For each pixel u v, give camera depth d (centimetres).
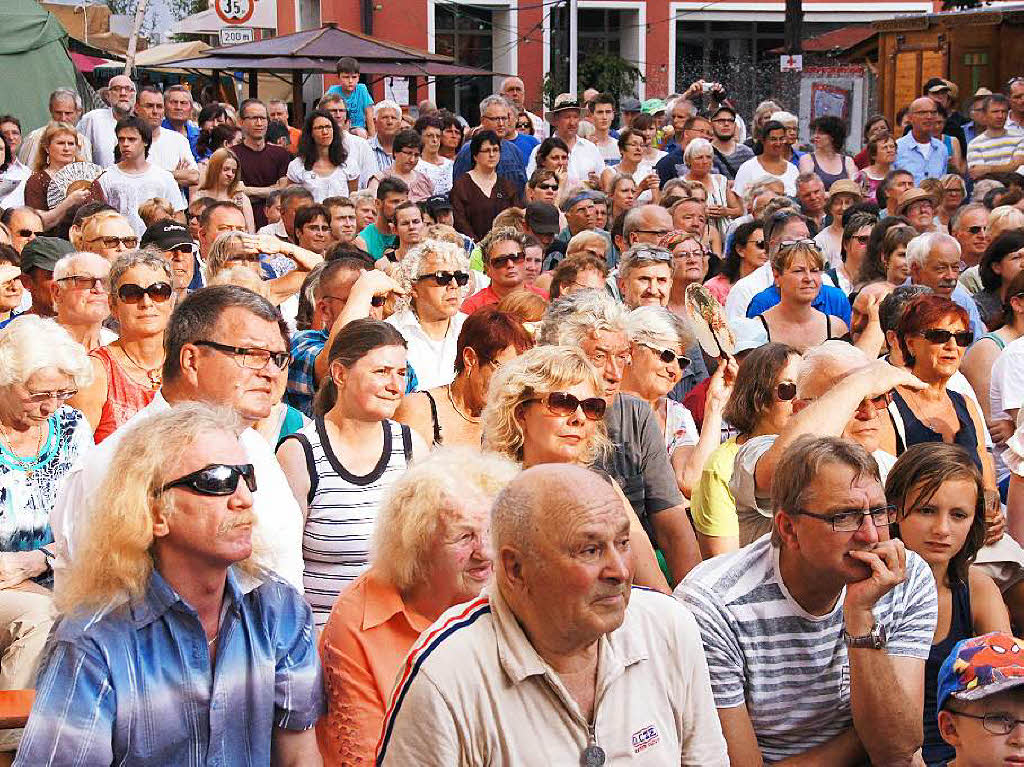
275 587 447
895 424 791
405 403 700
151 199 1305
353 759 486
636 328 778
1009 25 2534
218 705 422
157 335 749
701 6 4134
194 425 420
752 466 641
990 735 479
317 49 2525
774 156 1791
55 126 1542
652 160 2111
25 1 2408
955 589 606
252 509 425
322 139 1806
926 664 589
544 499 392
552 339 719
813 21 4234
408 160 1800
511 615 403
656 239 1237
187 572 420
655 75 4122
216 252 1019
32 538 670
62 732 398
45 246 938
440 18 3909
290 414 675
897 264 1215
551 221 1370
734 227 1522
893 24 2691
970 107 2308
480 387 695
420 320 922
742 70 4012
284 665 443
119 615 410
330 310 894
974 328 1148
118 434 548
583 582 386
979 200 1625
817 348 709
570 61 3722
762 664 511
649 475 690
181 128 1991
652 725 411
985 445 844
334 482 603
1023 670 477
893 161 1906
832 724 523
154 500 412
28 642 619
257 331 557
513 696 397
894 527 607
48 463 678
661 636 420
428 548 483
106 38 3638
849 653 504
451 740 393
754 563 520
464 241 1272
